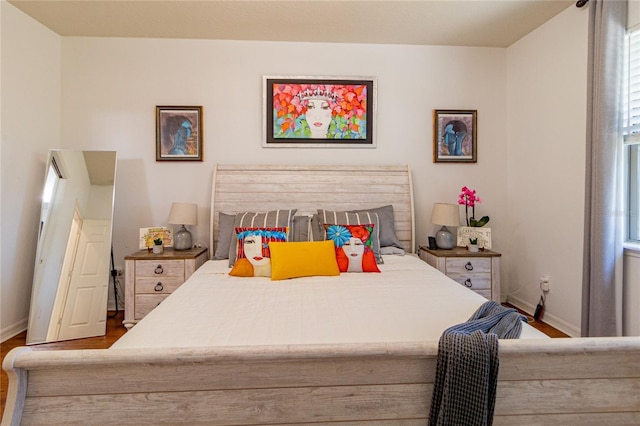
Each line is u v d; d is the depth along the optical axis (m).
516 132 3.21
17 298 2.68
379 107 3.26
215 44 3.14
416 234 3.31
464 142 3.31
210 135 3.17
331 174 3.12
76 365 0.98
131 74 3.10
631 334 2.11
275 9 2.63
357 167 3.15
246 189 3.07
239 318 1.48
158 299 2.68
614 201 2.09
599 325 2.12
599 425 1.07
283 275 2.19
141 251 2.91
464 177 3.33
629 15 2.09
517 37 3.12
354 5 2.59
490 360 1.02
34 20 2.77
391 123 3.27
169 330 1.33
